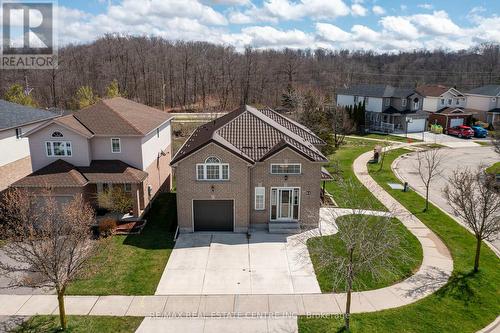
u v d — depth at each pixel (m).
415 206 29.98
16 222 21.22
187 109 86.19
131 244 23.50
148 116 32.31
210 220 25.39
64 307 17.34
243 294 18.67
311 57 141.38
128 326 16.30
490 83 115.25
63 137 26.61
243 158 24.14
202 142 24.91
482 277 20.03
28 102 52.91
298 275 20.30
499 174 38.03
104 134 27.00
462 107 69.75
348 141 55.91
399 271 20.47
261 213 25.55
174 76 99.56
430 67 145.88
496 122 61.56
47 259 15.11
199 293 18.72
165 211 29.05
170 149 37.12
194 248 23.12
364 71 132.12
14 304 17.70
